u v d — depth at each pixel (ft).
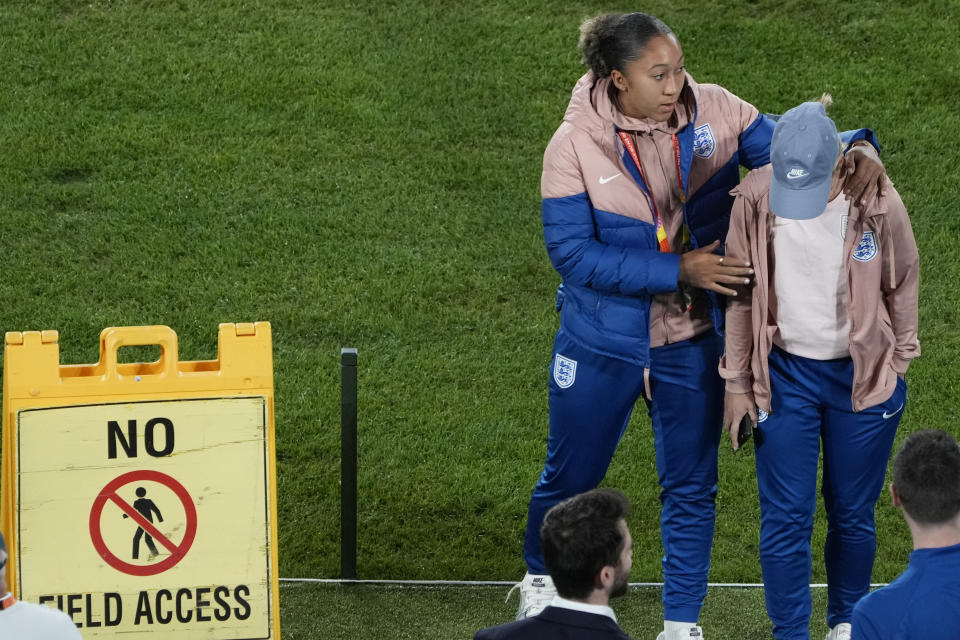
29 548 50.06
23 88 107.45
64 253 91.86
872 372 53.16
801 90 109.09
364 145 103.55
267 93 108.17
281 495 72.84
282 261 92.17
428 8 117.80
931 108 107.24
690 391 56.80
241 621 51.88
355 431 63.93
